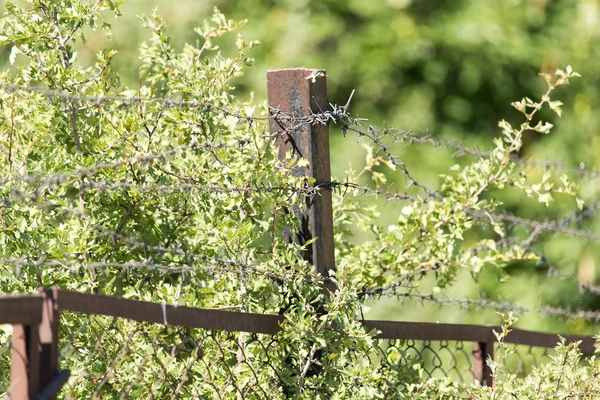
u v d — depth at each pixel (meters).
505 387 6.42
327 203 6.66
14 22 6.69
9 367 5.80
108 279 6.57
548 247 16.97
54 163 6.32
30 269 6.26
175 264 6.79
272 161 6.33
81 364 5.70
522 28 17.95
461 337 7.49
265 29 17.09
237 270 6.21
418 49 17.22
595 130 17.97
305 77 6.54
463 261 8.30
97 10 6.92
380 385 6.67
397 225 8.08
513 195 16.84
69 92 6.58
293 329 5.97
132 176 6.56
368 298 7.67
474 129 17.69
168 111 6.66
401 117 17.23
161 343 5.86
